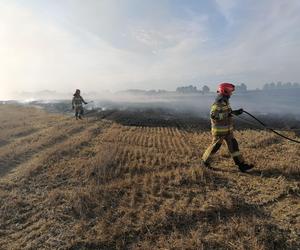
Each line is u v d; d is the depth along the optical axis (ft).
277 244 17.06
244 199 21.63
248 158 29.78
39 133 46.85
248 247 16.75
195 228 18.76
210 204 20.94
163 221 19.40
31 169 29.53
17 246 18.26
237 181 24.63
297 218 19.12
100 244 17.99
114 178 26.58
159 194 22.93
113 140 40.27
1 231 19.88
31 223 20.65
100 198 22.65
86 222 20.10
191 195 22.70
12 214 21.74
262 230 17.89
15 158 34.47
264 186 23.49
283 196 21.98
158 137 42.04
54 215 21.18
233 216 19.61
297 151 31.50
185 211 20.29
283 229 18.13
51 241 18.52
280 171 25.99
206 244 17.35
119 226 19.24
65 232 19.29
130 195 23.03
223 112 26.55
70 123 55.21
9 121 58.75
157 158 31.19
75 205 21.88
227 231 18.25
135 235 18.57
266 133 41.06
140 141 39.52
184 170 26.96
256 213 19.89
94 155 33.65
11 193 24.79
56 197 23.57
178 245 17.29
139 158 31.50
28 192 25.13
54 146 38.52
